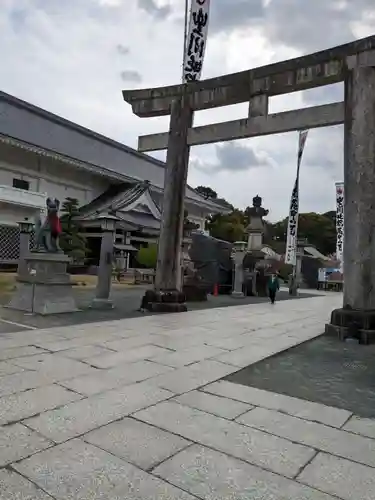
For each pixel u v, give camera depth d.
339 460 2.63
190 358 5.29
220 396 3.83
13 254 25.88
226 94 9.77
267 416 3.35
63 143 32.88
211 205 42.59
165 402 3.59
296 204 20.50
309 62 8.23
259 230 19.47
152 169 42.44
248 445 2.80
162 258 10.55
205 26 10.55
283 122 8.71
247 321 9.18
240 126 9.35
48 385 3.93
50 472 2.35
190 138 10.27
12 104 30.30
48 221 9.54
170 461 2.54
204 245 19.97
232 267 19.33
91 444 2.72
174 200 10.42
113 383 4.07
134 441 2.79
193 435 2.93
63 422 3.06
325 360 5.48
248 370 4.83
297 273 24.81
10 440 2.73
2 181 26.62
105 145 37.72
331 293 25.08
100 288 10.54
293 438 2.94
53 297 9.18
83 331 6.93
